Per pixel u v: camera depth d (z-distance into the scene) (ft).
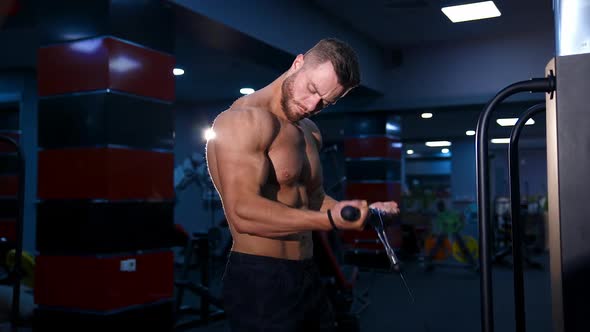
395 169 29.99
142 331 13.25
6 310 14.46
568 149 3.78
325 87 4.48
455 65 25.58
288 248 4.90
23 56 22.90
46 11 13.51
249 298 4.75
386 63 27.09
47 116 13.41
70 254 12.80
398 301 19.56
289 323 4.73
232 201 4.23
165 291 13.98
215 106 34.22
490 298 4.68
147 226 13.50
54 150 13.23
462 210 50.08
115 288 12.57
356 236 28.99
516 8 20.52
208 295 16.01
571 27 3.86
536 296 20.47
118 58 12.84
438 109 26.91
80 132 12.87
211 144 4.82
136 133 13.25
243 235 4.89
